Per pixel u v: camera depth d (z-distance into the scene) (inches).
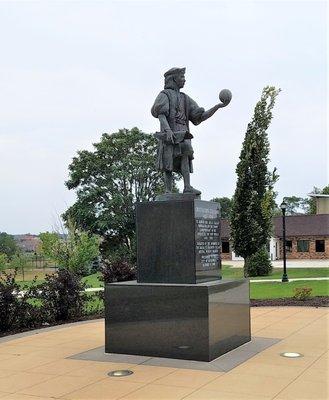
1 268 1368.1
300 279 1181.7
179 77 415.8
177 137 399.5
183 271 364.5
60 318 584.1
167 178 413.4
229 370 317.4
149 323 357.7
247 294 403.2
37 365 344.8
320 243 2250.2
